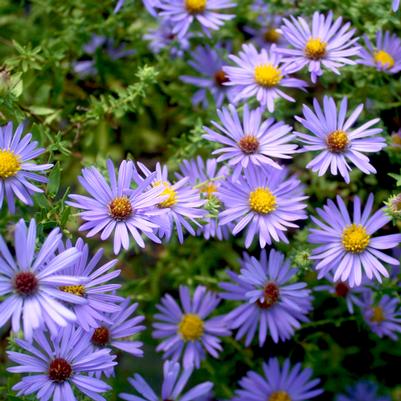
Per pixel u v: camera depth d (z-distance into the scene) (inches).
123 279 15.8
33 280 11.8
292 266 13.9
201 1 15.4
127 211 12.7
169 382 14.1
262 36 16.6
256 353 15.5
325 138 13.6
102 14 16.8
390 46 15.1
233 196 13.4
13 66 14.3
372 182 15.2
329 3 15.6
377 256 13.5
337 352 15.8
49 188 12.8
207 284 15.8
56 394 12.3
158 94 16.2
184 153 15.0
